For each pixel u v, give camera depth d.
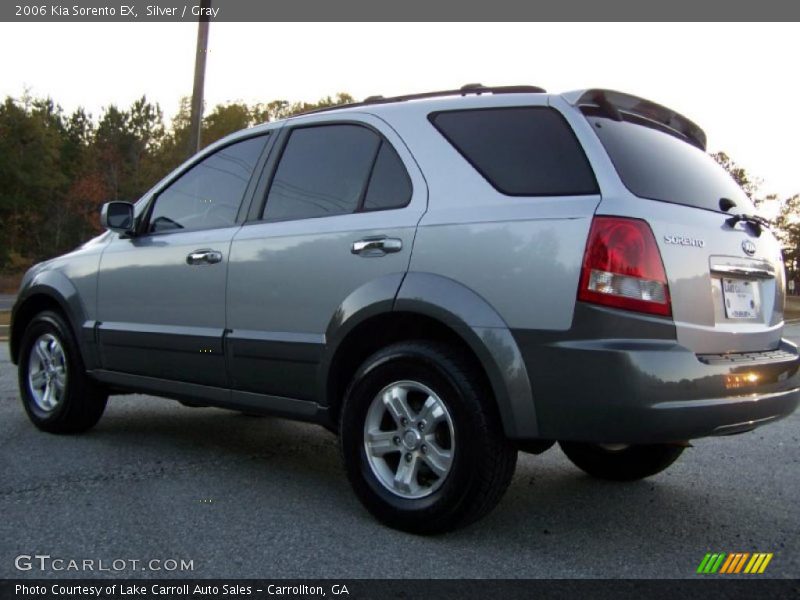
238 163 4.24
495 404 2.96
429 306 3.06
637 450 3.97
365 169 3.58
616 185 2.90
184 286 4.14
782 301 3.61
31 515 3.30
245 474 4.09
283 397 3.70
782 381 3.25
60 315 4.96
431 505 3.04
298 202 3.81
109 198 57.28
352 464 3.30
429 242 3.16
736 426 2.94
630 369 2.70
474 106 3.37
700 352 2.92
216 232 4.09
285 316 3.63
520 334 2.88
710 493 3.92
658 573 2.82
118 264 4.57
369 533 3.17
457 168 3.27
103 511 3.38
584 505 3.68
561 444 4.11
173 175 4.62
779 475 4.28
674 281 2.85
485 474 2.93
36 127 57.34
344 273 3.41
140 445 4.71
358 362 3.52
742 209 3.48
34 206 58.50
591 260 2.79
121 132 69.69
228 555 2.90
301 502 3.59
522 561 2.91
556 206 2.93
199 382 4.11
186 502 3.55
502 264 2.96
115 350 4.53
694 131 3.80
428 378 3.06
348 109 3.82
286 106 57.38
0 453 4.44
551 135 3.12
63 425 4.88
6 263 56.59
